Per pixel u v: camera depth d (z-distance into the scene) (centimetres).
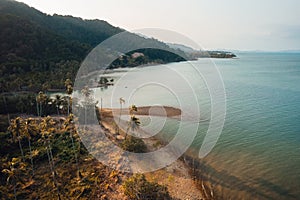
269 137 3656
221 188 2505
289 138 3631
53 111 4862
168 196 2347
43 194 2419
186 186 2502
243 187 2522
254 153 3175
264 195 2408
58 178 2645
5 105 4794
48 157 2995
